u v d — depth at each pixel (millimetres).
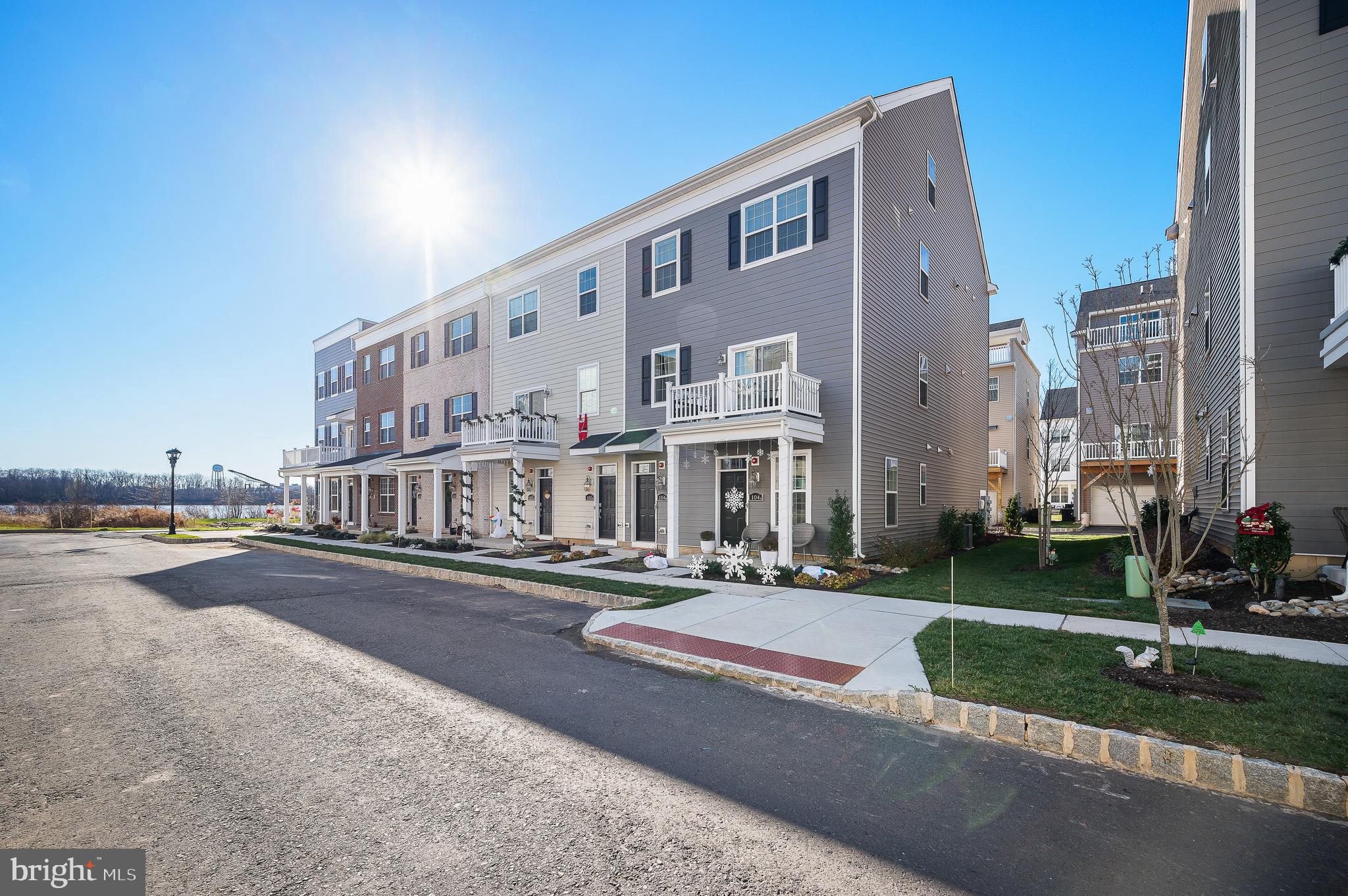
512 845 2977
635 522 16109
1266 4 8602
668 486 13688
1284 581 7555
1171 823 3193
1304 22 8336
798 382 11836
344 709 4871
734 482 14125
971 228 20641
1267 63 8562
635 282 16297
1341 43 8094
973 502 20391
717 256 14461
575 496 17656
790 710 4863
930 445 16297
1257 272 8578
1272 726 3936
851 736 4352
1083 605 7965
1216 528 11461
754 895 2602
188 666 6059
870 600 8859
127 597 10234
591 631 7230
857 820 3225
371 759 3957
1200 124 13250
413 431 25156
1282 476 8328
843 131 12477
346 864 2811
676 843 3004
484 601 9789
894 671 5469
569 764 3885
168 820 3197
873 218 12914
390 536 21156
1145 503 12797
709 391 12609
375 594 10484
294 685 5480
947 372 17953
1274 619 6797
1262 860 2861
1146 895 2600
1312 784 3338
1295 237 8344
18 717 4691
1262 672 4887
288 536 24453
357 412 29234
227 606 9359
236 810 3299
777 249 13391
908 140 14977
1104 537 20656
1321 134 8195
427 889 2633
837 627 7207
